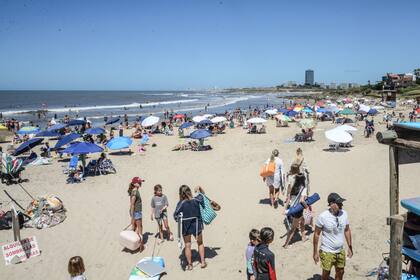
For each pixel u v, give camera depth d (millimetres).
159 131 32938
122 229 9766
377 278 5777
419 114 43812
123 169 18031
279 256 7453
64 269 7660
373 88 117875
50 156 22031
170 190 13742
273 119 43500
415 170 14195
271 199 10633
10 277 7402
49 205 10734
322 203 10750
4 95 164500
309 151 21078
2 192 14242
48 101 111625
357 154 19266
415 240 3756
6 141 30000
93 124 43812
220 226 9516
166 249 8281
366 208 10023
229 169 17078
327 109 41969
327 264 5312
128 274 7309
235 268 7195
